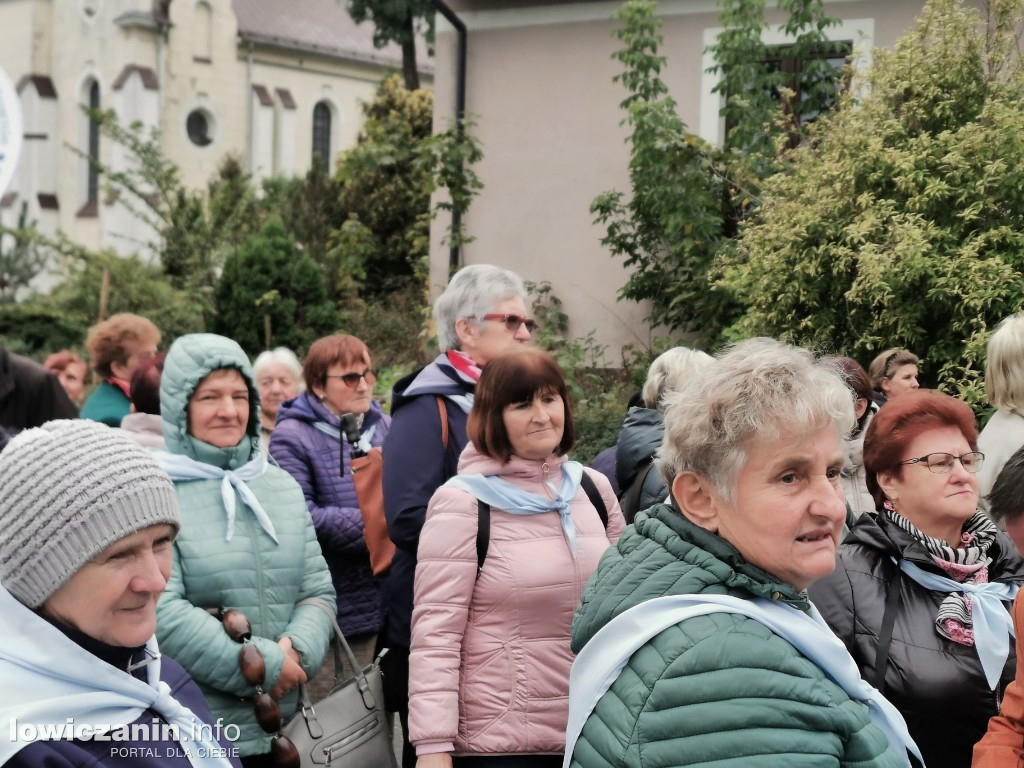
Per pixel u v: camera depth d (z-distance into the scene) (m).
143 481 1.80
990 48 7.18
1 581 1.75
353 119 39.94
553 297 11.30
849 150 7.07
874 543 2.60
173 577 3.03
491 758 2.84
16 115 4.48
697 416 1.79
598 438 8.87
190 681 2.07
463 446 3.46
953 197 6.68
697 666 1.62
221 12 36.75
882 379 5.91
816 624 1.79
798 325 7.20
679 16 10.70
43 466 1.76
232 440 3.26
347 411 4.55
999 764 2.26
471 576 2.89
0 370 4.72
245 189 22.16
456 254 11.91
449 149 11.45
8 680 1.67
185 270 19.95
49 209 37.75
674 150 9.62
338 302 17.28
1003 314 6.33
